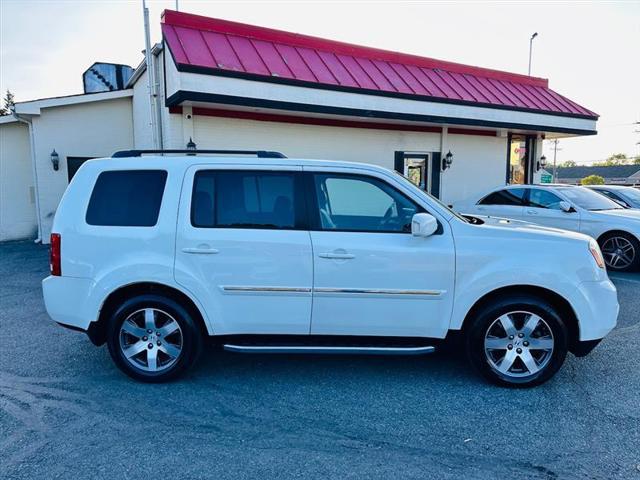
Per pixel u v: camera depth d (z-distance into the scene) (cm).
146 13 959
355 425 322
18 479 263
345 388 379
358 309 376
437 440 304
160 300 379
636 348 465
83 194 385
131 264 372
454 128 1297
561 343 372
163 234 374
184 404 352
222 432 313
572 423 325
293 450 292
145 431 314
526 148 1461
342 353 377
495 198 980
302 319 379
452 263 371
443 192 1304
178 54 841
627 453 289
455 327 378
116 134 1275
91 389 377
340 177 389
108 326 383
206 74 839
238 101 876
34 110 1136
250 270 373
